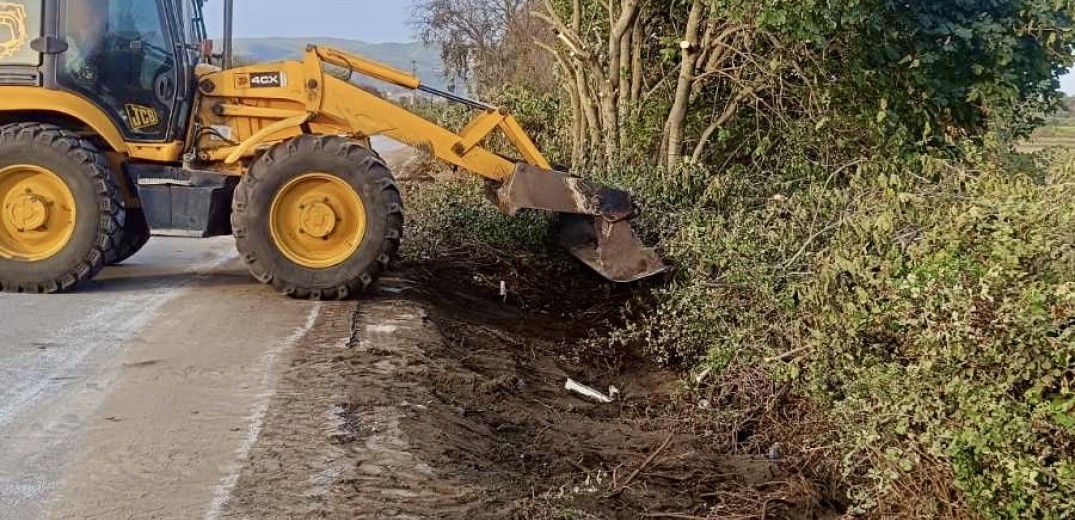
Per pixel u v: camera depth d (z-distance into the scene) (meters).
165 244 10.33
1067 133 8.81
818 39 8.01
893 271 4.89
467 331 7.12
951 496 4.43
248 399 5.08
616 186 8.32
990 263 4.37
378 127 7.62
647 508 4.75
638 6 9.68
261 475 4.18
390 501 4.04
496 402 5.79
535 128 15.03
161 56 7.52
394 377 5.59
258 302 7.22
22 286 7.33
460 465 4.60
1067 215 4.34
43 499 3.93
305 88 7.60
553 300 8.66
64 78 7.34
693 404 6.32
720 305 6.62
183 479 4.12
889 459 4.39
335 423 4.77
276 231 7.22
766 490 5.17
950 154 8.70
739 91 9.45
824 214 6.66
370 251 7.24
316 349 6.00
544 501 4.39
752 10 8.35
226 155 7.68
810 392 5.47
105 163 7.36
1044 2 8.64
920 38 8.81
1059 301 3.97
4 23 7.30
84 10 7.36
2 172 7.22
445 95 7.87
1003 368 4.13
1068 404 3.88
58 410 4.90
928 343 4.33
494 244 9.27
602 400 6.45
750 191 8.44
